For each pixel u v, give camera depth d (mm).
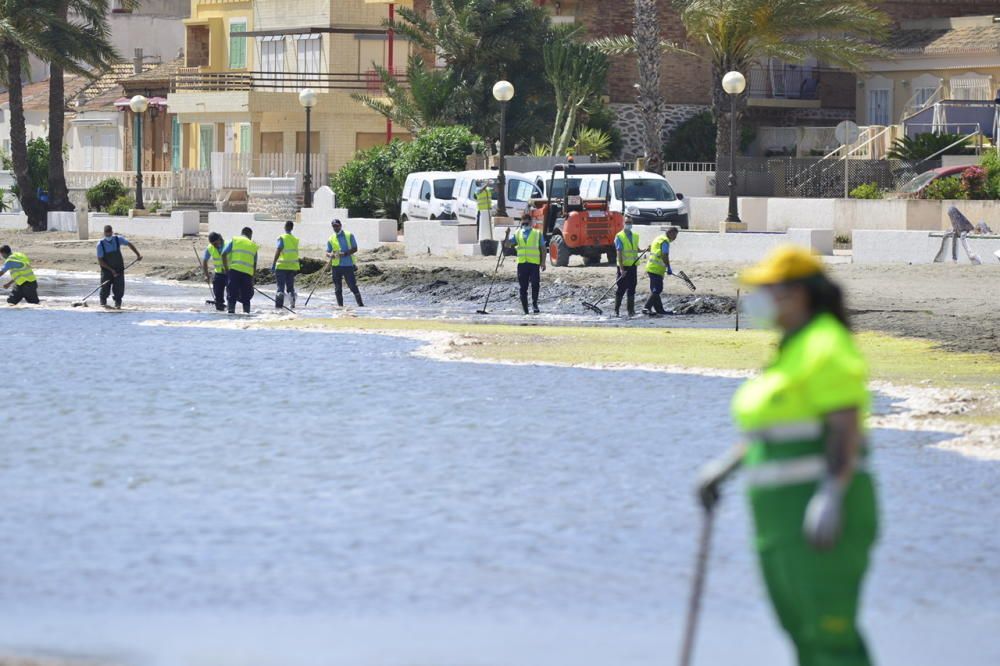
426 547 29141
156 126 195500
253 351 63188
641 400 48781
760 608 24859
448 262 105938
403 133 169625
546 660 22000
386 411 46500
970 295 78500
